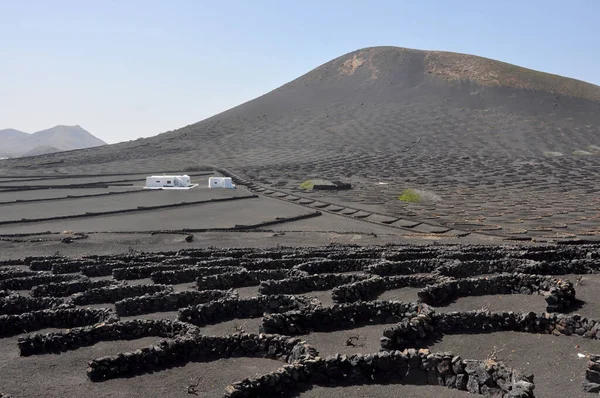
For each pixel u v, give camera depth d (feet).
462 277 133.18
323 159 635.66
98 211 307.78
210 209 326.24
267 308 110.63
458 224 274.98
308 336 95.35
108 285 135.23
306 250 180.45
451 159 608.60
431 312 95.66
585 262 134.10
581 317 90.53
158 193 396.57
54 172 568.00
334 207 336.90
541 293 112.68
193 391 73.77
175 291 126.00
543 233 246.68
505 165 567.59
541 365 80.02
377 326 99.71
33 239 225.35
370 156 643.86
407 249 169.17
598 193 395.55
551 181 466.70
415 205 344.28
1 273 149.79
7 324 104.53
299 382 73.31
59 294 132.46
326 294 124.77
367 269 139.33
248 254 172.04
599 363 71.56
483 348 86.74
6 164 648.38
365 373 74.49
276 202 361.10
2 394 73.15
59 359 88.43
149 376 79.71
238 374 79.51
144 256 173.37
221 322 106.73
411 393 70.59
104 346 93.56
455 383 71.41
